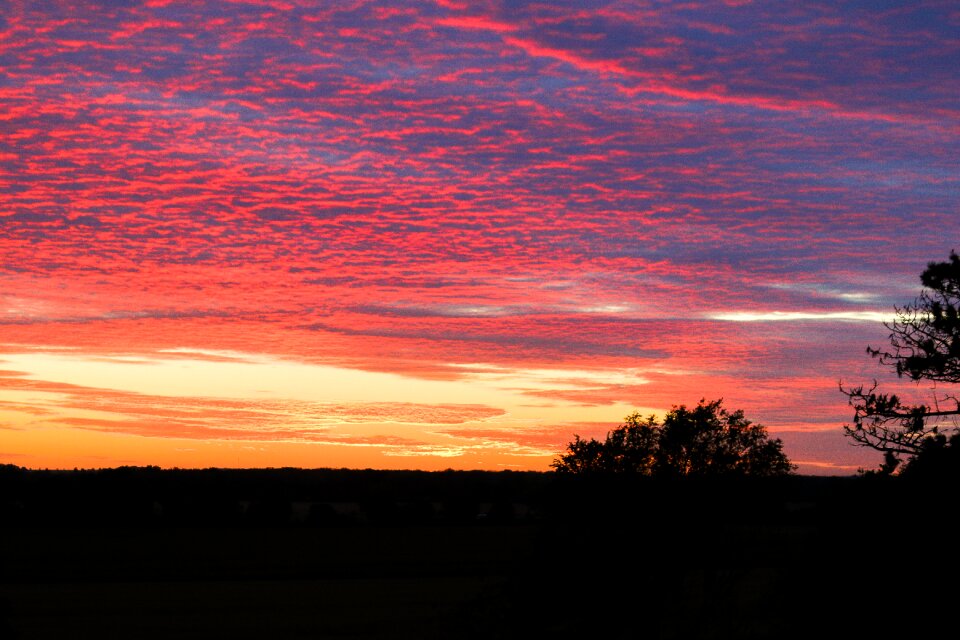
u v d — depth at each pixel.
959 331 24.08
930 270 25.30
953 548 18.11
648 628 18.62
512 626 18.94
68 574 69.69
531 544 19.62
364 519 113.75
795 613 19.02
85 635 44.12
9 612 22.48
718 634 18.50
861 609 18.34
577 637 18.72
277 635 44.19
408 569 74.88
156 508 108.81
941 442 20.08
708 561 19.06
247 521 108.69
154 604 55.31
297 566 76.56
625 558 18.77
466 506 122.06
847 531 19.25
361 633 44.16
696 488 19.22
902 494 19.23
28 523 99.94
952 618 17.58
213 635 44.31
